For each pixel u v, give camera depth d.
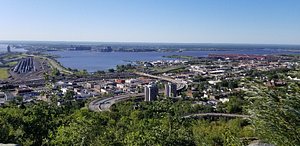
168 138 30.42
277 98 13.49
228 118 88.94
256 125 14.25
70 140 33.94
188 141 31.62
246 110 14.95
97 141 33.00
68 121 53.22
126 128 50.62
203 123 75.00
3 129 41.62
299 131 13.00
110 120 63.56
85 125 35.97
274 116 13.48
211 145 36.69
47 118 54.09
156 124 43.91
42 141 43.88
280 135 13.37
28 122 47.28
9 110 57.84
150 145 29.73
